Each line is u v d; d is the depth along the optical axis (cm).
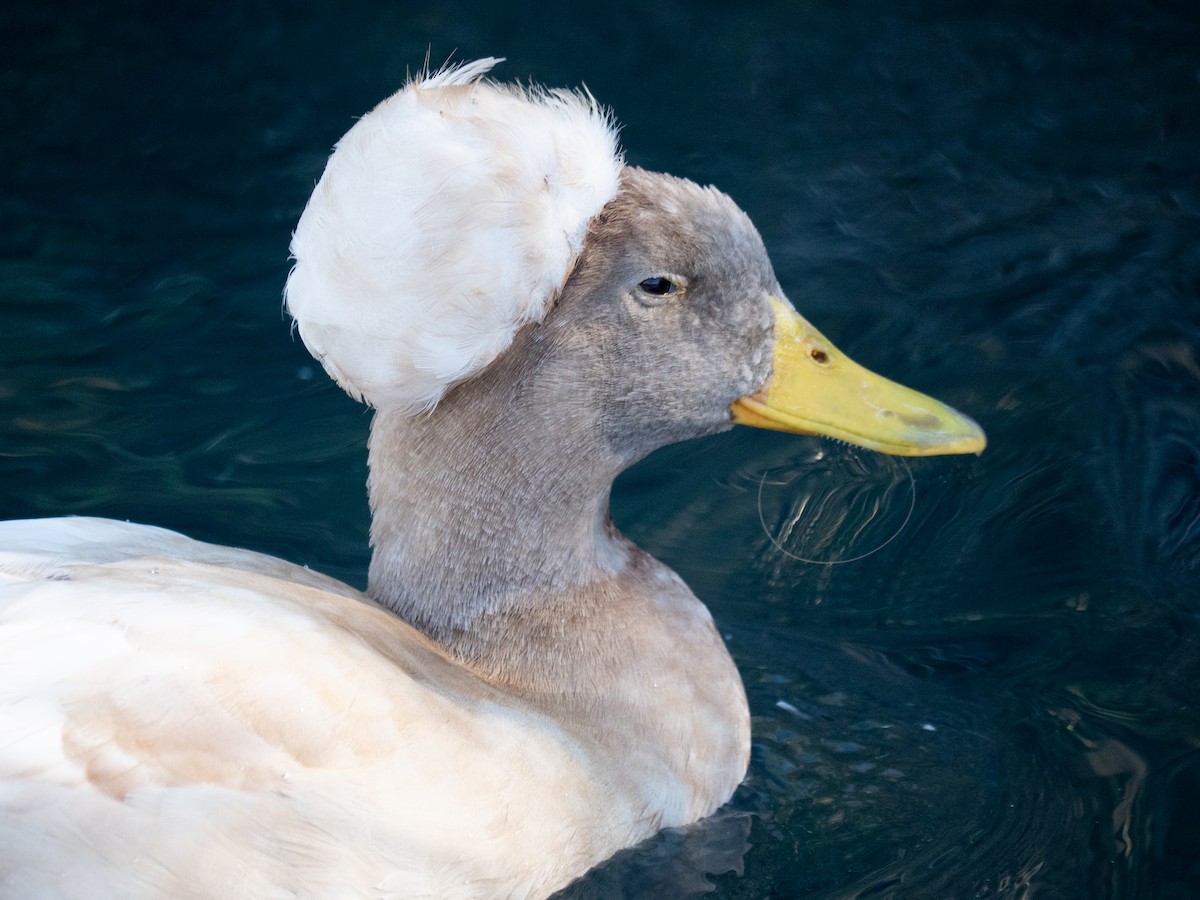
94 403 607
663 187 423
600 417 425
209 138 741
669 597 457
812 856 439
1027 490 589
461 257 370
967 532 577
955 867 432
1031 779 467
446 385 389
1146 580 546
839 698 508
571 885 404
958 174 745
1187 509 572
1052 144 765
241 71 782
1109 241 705
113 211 701
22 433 591
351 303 375
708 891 425
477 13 824
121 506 563
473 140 373
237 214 701
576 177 394
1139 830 442
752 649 531
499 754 387
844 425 445
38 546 398
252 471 585
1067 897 419
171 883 339
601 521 452
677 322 425
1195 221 716
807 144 756
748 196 722
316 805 355
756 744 486
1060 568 555
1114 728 484
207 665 356
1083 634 527
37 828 334
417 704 379
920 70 810
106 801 337
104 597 364
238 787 349
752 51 813
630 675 434
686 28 824
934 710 501
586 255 414
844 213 719
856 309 665
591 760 412
